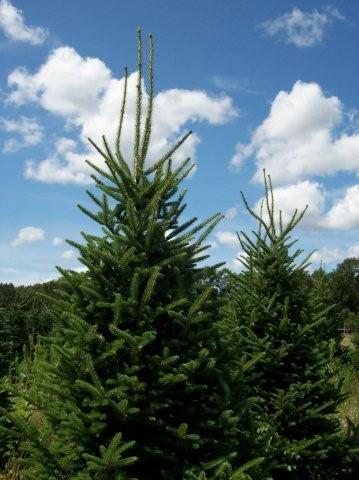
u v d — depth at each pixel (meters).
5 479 6.26
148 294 4.30
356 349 15.74
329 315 16.22
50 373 4.69
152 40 4.97
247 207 7.72
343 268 50.16
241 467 3.99
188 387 4.24
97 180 4.95
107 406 4.14
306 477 6.50
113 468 3.88
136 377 3.99
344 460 6.62
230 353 4.77
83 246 4.64
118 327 4.47
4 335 9.37
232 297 7.55
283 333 7.09
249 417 4.80
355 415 10.34
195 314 4.61
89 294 4.45
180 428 3.92
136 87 5.00
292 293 7.43
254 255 7.74
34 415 7.64
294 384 6.63
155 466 4.20
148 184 5.00
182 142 5.03
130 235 4.56
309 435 6.66
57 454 4.27
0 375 8.59
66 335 4.44
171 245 4.79
